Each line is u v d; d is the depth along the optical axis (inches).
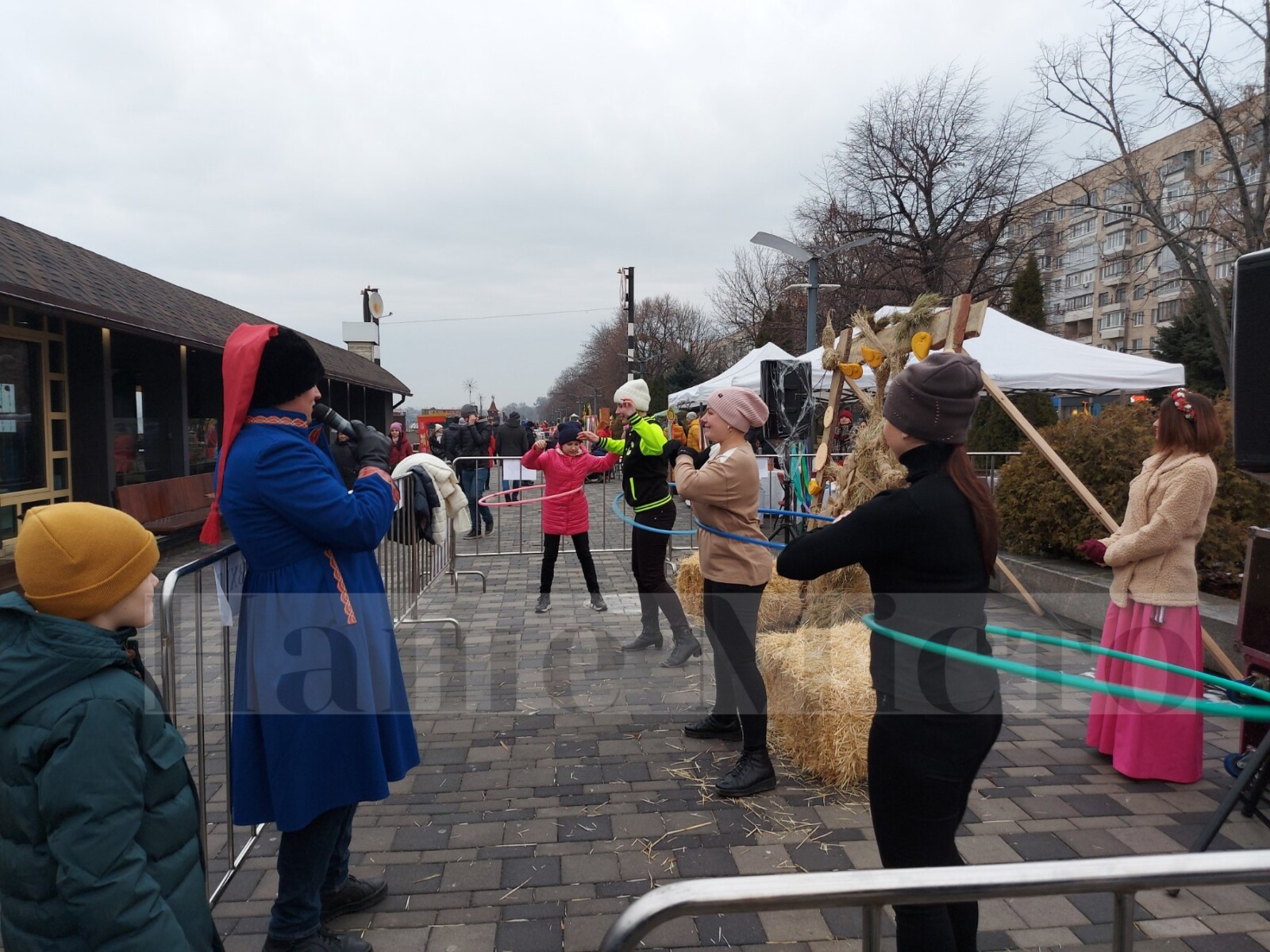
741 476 141.3
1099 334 2309.3
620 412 212.4
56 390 374.0
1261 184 668.1
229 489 85.7
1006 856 119.1
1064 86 729.0
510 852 120.7
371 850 121.2
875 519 77.1
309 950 91.1
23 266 310.8
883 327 212.4
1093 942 99.5
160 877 63.9
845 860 117.8
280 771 86.5
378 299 1210.6
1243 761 140.8
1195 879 50.8
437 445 770.8
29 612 61.1
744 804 135.3
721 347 2214.6
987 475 354.3
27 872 59.7
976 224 1171.9
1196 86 660.7
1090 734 157.4
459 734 164.9
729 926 102.5
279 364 86.9
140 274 491.8
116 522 64.7
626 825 128.6
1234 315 102.5
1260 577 137.1
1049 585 255.8
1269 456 99.2
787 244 562.6
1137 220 836.0
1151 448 269.6
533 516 550.0
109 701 60.7
